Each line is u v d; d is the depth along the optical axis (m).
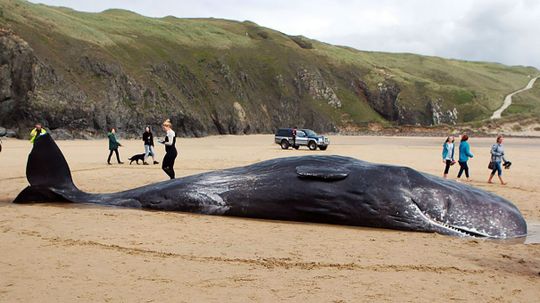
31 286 6.00
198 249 8.06
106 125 64.44
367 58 170.38
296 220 11.13
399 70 162.75
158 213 11.46
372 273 6.91
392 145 56.41
